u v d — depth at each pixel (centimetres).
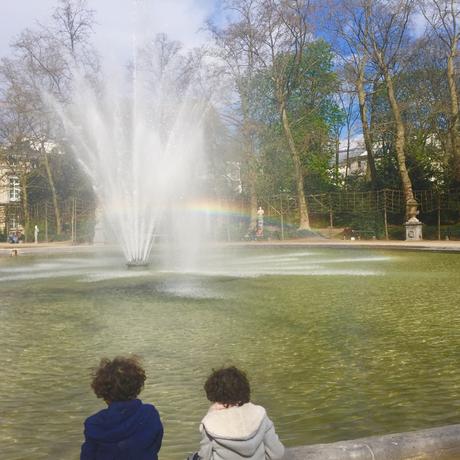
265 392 486
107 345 682
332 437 386
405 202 3422
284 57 3672
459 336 695
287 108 4150
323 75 4197
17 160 4272
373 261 1962
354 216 3725
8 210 4400
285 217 4125
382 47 3441
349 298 1045
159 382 521
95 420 229
